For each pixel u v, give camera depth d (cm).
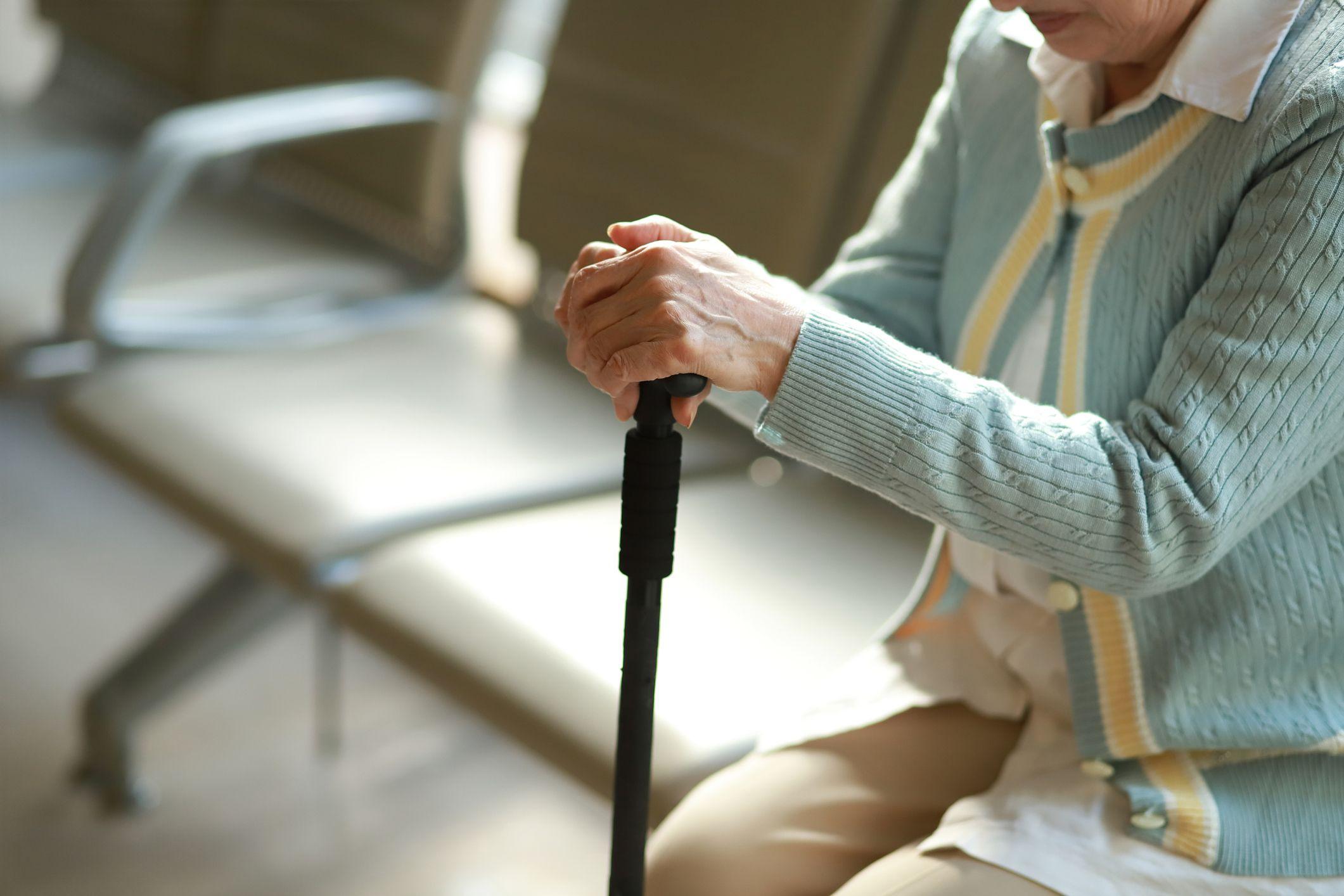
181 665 208
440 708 239
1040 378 125
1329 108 102
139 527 281
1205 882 113
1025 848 114
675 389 103
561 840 211
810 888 125
